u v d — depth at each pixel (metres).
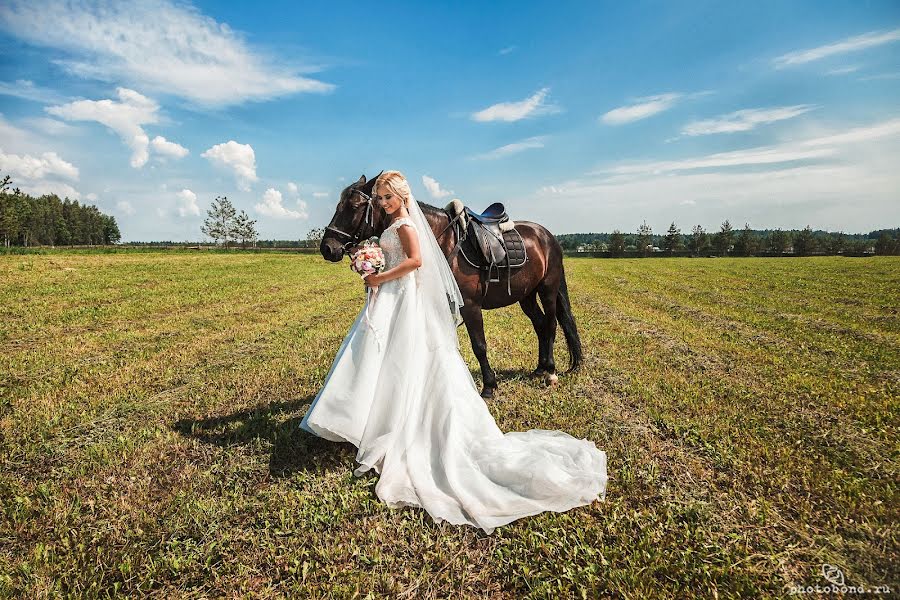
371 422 3.29
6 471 3.49
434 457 3.23
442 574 2.46
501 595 2.37
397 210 3.59
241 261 31.11
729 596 2.28
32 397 5.00
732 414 4.50
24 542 2.71
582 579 2.42
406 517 2.91
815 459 3.62
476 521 2.82
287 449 3.78
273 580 2.45
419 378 3.41
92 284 15.73
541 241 5.36
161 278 18.34
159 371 6.06
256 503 3.05
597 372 5.99
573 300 14.02
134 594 2.34
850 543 2.61
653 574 2.44
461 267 4.57
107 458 3.62
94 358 6.75
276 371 5.95
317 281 18.62
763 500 3.02
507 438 3.56
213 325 9.32
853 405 4.70
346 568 2.50
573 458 3.43
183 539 2.73
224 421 4.37
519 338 7.96
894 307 11.95
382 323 3.43
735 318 10.48
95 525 2.83
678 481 3.31
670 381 5.56
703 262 40.78
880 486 3.21
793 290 16.36
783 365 6.32
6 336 8.12
